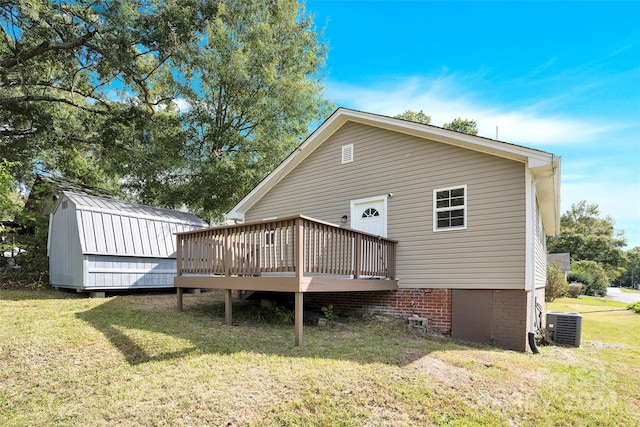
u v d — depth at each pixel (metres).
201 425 3.13
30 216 10.32
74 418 3.20
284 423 3.21
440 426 3.29
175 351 4.86
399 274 8.37
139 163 16.59
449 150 7.91
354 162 9.42
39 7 11.14
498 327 6.95
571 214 51.28
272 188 11.09
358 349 5.35
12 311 6.65
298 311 5.54
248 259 6.42
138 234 9.73
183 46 13.85
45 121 15.11
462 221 7.62
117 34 12.09
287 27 18.19
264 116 17.66
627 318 12.89
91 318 6.37
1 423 3.11
